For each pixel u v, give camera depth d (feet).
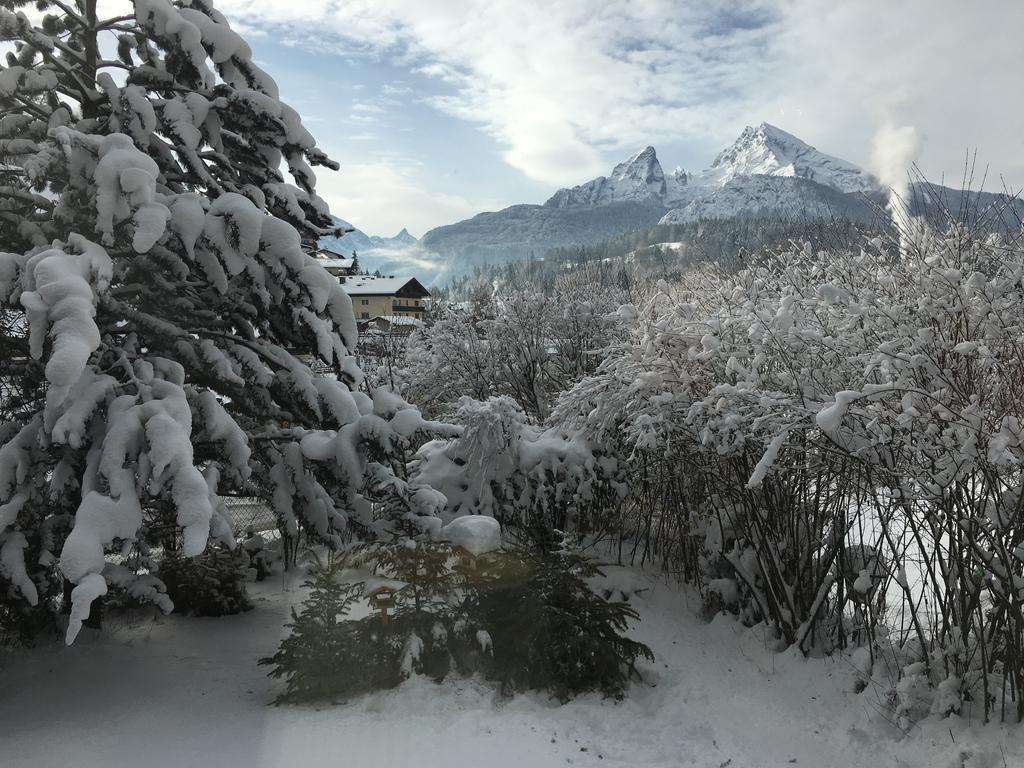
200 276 21.85
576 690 18.83
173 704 17.83
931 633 18.06
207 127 23.06
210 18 24.48
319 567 20.22
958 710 16.10
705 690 19.10
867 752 15.76
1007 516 16.25
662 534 29.55
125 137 19.08
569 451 29.89
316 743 15.44
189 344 22.33
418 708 17.34
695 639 22.99
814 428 18.33
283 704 17.80
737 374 21.98
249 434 23.08
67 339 15.55
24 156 21.91
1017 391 16.70
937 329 17.84
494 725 16.60
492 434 29.37
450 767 14.51
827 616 21.91
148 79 22.68
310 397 23.02
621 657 19.43
